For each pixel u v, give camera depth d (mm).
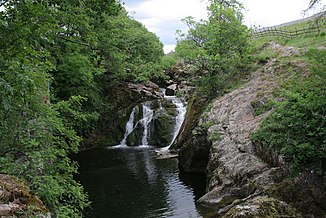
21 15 5176
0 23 4836
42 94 7945
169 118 27375
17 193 3568
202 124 16656
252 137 11664
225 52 22297
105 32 21594
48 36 5672
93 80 27016
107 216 11242
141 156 21906
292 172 8836
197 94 22359
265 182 9594
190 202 12055
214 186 11812
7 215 3219
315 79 10039
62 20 11719
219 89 20938
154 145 26781
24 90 5273
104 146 27766
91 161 21109
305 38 24844
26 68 5352
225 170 11867
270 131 10375
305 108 9117
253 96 15828
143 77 33062
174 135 26219
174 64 44062
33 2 5348
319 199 8109
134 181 15594
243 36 22453
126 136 28828
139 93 32281
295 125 9266
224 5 24266
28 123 7188
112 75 31594
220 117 16375
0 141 6781
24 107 7031
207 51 22391
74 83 23203
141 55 34188
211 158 13586
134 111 29469
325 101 8922
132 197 13203
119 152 24266
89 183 15617
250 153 11648
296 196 8383
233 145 12875
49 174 7398
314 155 8570
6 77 5176
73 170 8125
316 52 10117
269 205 7930
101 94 29859
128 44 31000
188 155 17047
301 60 16797
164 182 15148
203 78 21359
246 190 10336
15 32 5062
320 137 8797
